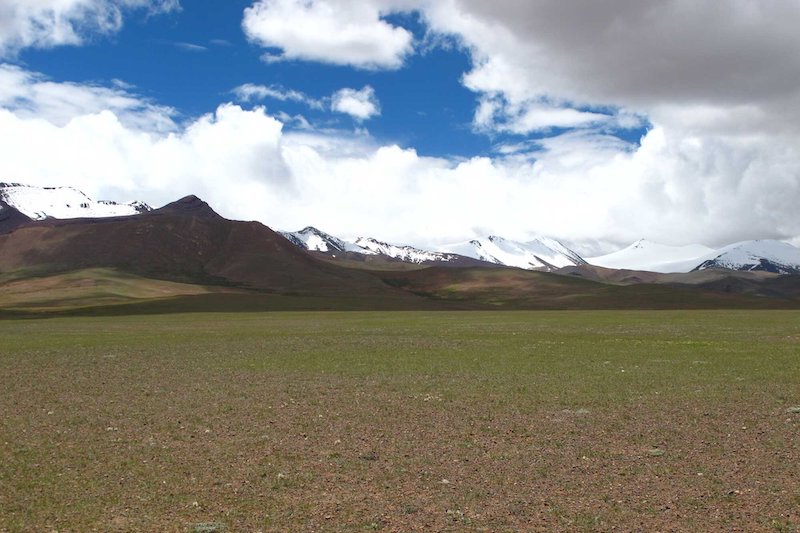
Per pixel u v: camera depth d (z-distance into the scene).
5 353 53.03
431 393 31.66
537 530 14.52
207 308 158.62
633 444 21.45
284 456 20.31
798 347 52.59
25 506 16.03
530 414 26.38
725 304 199.88
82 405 28.97
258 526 14.79
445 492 16.92
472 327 85.44
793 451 20.36
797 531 14.31
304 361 45.88
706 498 16.31
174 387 34.12
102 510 15.77
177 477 18.25
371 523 14.92
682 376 36.75
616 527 14.64
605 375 37.44
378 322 100.31
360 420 25.47
